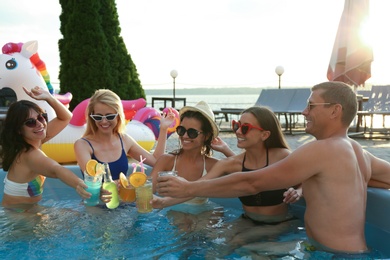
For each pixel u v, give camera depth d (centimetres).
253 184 213
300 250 224
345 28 797
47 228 259
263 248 230
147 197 249
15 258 215
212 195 220
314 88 221
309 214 224
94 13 962
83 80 965
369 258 207
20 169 294
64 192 354
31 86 612
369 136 889
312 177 218
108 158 327
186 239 245
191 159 316
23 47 621
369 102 1180
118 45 1003
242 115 279
